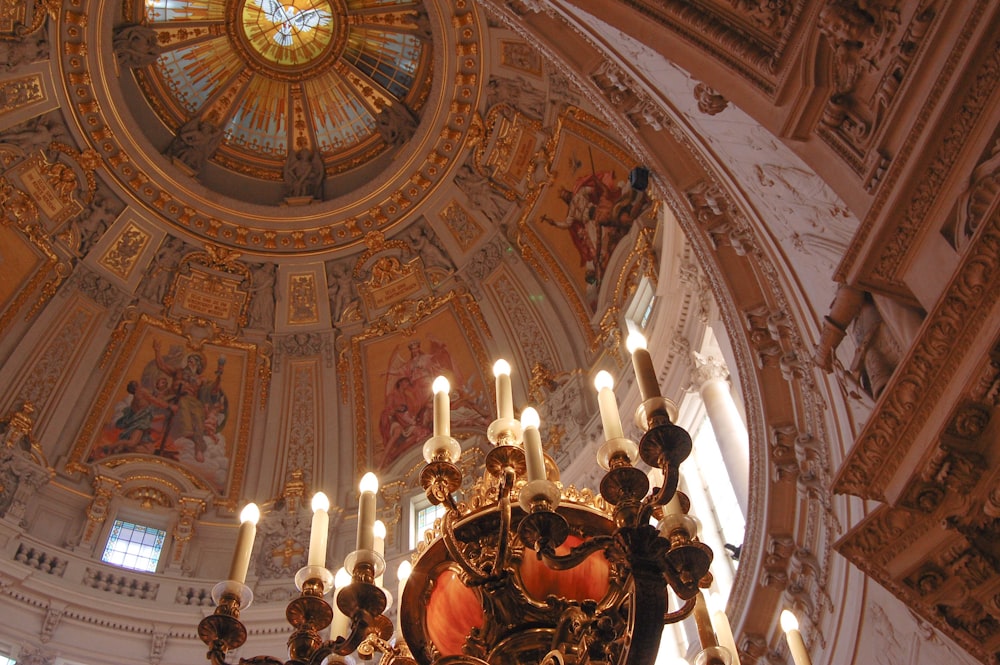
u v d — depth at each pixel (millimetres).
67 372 18375
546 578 5434
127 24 18969
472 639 5434
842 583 7953
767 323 8117
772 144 5773
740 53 5238
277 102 21094
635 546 4602
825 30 4707
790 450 8320
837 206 5504
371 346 20156
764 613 8891
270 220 20297
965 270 4070
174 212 19828
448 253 19891
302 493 18547
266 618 15742
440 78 19031
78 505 16938
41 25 17594
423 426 19031
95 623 14930
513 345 18688
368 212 20250
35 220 18250
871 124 4691
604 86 8156
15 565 14664
